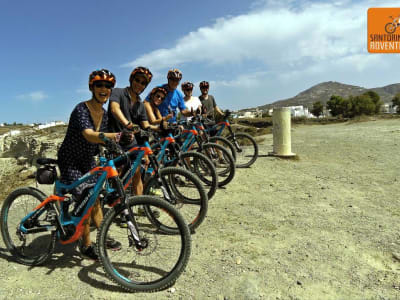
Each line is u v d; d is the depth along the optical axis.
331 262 2.79
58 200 2.74
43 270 2.80
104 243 2.46
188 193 3.96
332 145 10.66
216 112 6.95
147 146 3.08
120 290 2.46
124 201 2.45
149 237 2.94
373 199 4.55
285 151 8.26
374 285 2.42
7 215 3.06
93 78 2.60
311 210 4.16
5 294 2.41
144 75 3.58
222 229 3.59
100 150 2.98
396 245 3.04
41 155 27.66
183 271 2.55
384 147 9.45
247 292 2.37
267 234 3.42
